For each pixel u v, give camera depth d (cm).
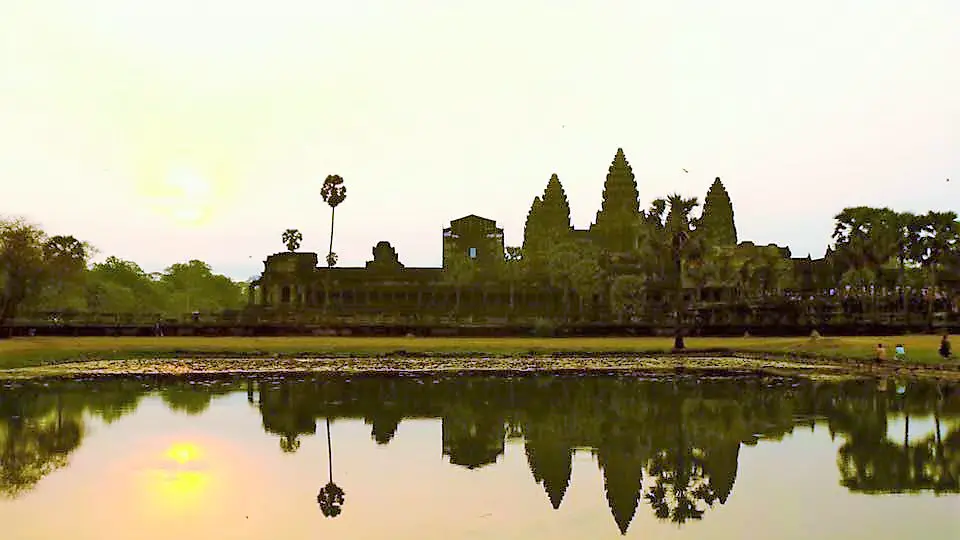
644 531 2078
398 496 2452
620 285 11750
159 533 2067
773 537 2020
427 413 4112
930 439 3350
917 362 6219
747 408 4238
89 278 15688
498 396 4762
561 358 7381
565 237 17450
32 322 9500
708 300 12619
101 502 2353
